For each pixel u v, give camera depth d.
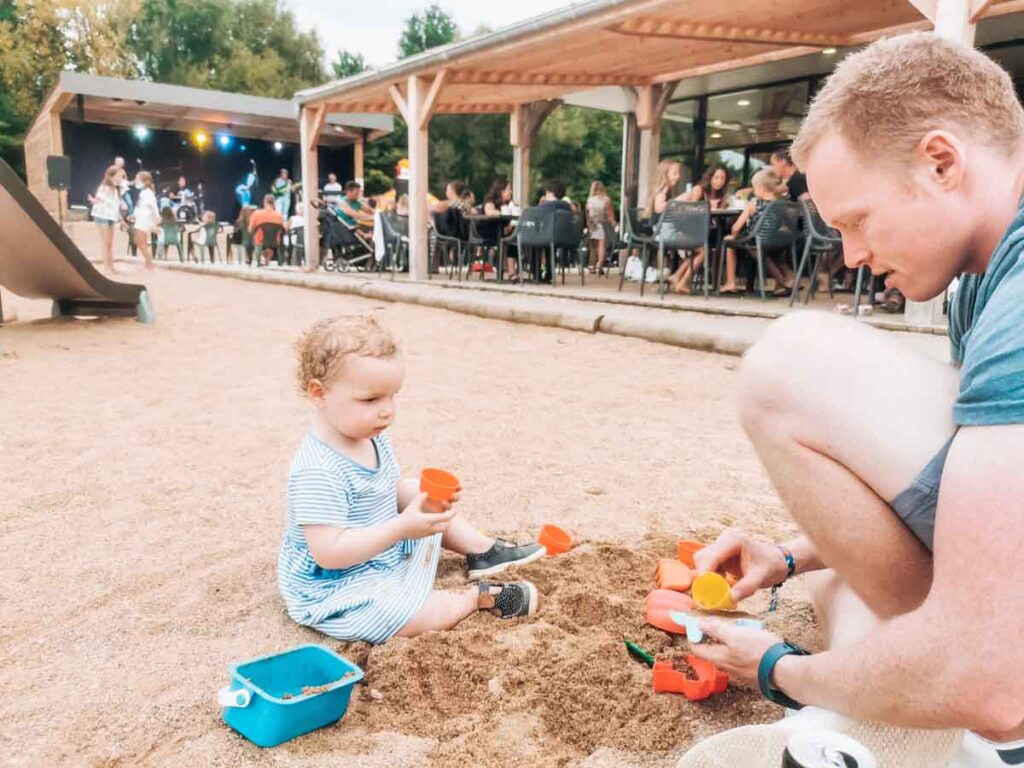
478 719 1.44
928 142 0.93
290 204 16.25
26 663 1.64
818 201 1.04
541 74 10.03
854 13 7.56
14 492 2.63
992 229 0.97
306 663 1.53
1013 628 0.80
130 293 6.27
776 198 6.74
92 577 2.04
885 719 0.94
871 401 1.00
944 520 0.85
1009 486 0.80
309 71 42.88
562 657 1.62
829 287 7.16
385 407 1.81
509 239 9.03
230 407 3.84
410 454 3.09
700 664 1.54
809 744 0.93
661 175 8.33
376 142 32.81
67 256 5.59
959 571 0.83
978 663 0.82
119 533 2.32
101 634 1.76
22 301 7.58
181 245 14.61
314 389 1.80
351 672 1.45
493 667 1.60
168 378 4.46
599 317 5.86
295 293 8.84
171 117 19.89
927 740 1.04
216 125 21.23
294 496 1.79
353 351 1.76
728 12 7.36
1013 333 0.82
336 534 1.76
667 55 9.10
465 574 2.11
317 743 1.38
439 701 1.50
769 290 7.51
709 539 2.32
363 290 8.42
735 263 7.80
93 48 37.84
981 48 9.05
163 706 1.49
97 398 3.96
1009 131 0.96
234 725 1.42
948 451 0.91
